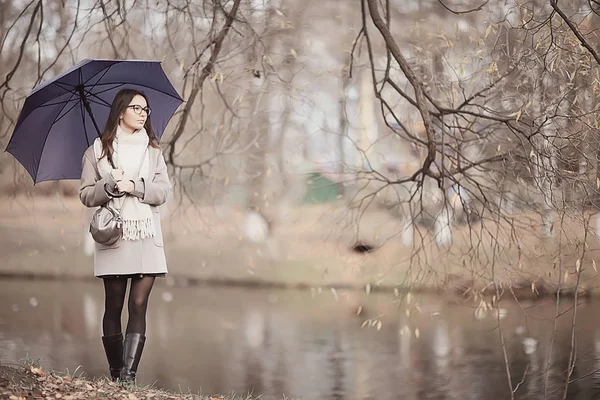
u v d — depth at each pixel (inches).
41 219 1024.2
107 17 410.9
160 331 639.8
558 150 335.3
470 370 489.4
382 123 552.4
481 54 369.1
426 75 413.4
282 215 885.2
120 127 278.8
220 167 509.0
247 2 422.3
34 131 281.9
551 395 427.8
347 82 507.8
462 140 393.7
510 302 721.0
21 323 640.4
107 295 281.3
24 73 452.1
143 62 282.7
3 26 438.9
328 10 705.6
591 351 534.6
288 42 486.6
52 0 442.0
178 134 452.8
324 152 522.0
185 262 1016.9
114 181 266.5
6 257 1001.5
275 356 534.0
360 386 447.5
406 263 695.7
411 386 446.3
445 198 396.2
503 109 387.9
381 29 382.0
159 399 258.7
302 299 847.7
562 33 329.4
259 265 978.1
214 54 410.0
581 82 338.0
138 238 271.0
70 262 1008.9
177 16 423.5
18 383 245.4
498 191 383.2
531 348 551.5
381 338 604.7
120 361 283.9
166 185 281.7
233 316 727.1
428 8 669.9
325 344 577.6
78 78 277.3
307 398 416.5
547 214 362.3
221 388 436.8
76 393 247.4
